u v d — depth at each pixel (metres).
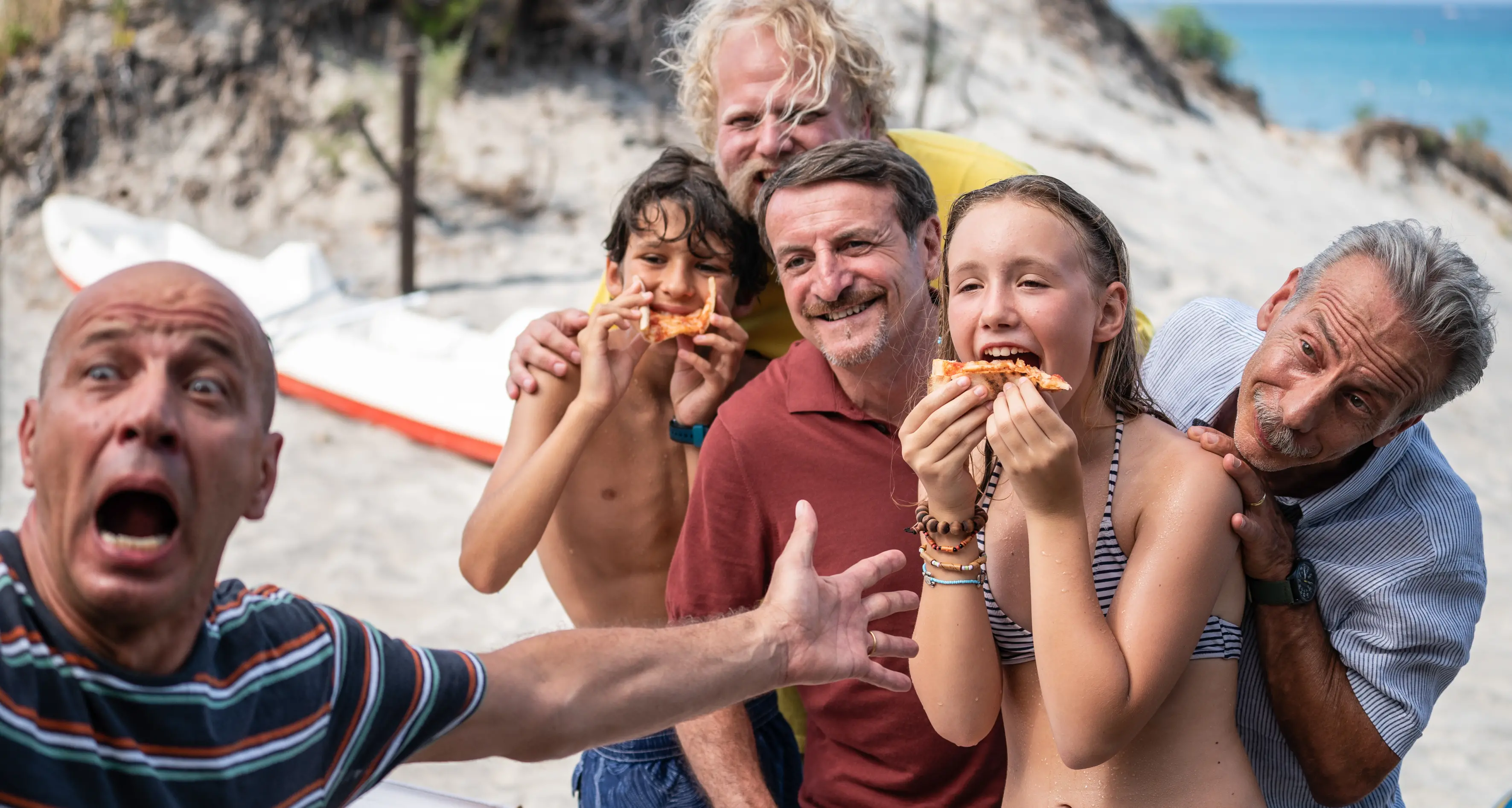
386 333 8.98
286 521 6.89
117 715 1.28
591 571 2.95
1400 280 1.83
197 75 12.20
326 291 9.48
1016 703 2.07
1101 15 19.92
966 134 14.54
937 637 1.97
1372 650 2.04
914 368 2.39
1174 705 1.94
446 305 10.10
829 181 2.37
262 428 1.39
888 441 2.40
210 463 1.32
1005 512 2.05
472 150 12.22
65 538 1.28
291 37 12.50
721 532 2.47
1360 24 136.12
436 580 6.32
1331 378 1.86
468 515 7.09
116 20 12.26
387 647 1.51
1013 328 1.90
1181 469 1.91
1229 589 1.98
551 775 4.95
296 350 8.55
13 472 7.33
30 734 1.24
